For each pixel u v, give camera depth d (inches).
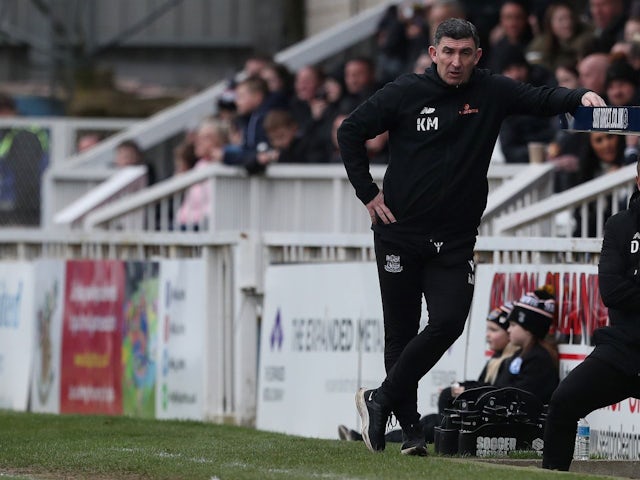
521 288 1190.3
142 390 1545.3
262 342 1429.6
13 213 2615.7
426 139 997.2
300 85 2122.3
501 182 1659.7
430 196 1000.2
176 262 1509.6
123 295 1574.8
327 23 3080.7
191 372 1483.8
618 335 965.2
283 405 1393.9
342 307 1322.6
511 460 1035.3
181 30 3558.1
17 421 1393.9
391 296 1031.0
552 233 1358.3
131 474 992.2
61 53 3134.8
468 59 983.6
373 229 1033.5
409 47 2196.1
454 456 1073.5
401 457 1017.5
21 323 1723.7
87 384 1610.5
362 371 1296.8
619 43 1673.2
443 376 1246.9
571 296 1146.0
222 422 1456.7
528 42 1897.1
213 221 1804.9
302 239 1411.2
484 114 995.9
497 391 1085.8
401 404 1035.3
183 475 962.7
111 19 3555.6
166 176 2532.0
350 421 1306.6
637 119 941.8
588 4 2041.1
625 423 1102.4
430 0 2137.1
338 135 1023.6
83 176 2279.8
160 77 3563.0
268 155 1804.9
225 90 2333.9
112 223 1948.8
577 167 1551.4
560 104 986.1
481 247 1230.3
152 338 1534.2
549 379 1139.3
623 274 959.0
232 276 1461.6
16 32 3198.8
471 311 1227.2
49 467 1044.5
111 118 3002.0
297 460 1015.6
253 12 3501.5
